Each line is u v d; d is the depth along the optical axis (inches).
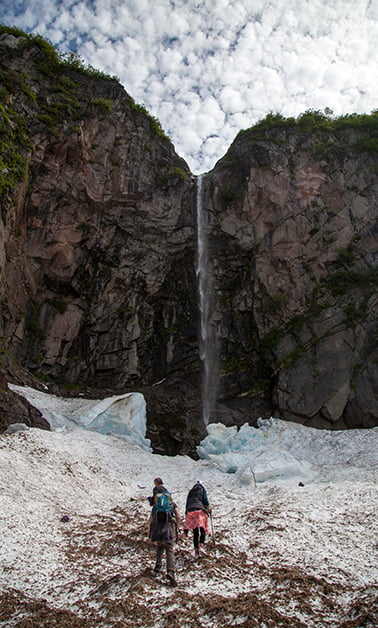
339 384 780.6
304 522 368.8
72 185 933.2
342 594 251.9
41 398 729.6
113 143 1021.8
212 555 309.1
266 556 308.8
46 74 999.6
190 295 1011.3
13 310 827.4
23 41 1006.4
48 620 223.1
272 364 866.1
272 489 492.4
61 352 887.7
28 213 877.2
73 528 362.0
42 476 461.1
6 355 774.5
